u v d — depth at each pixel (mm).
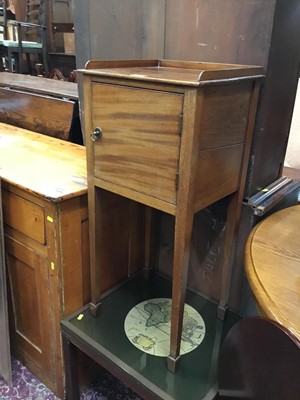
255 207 1126
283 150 1316
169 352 1118
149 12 1260
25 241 1282
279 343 639
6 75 2525
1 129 1896
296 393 616
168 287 1472
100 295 1365
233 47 1085
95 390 1479
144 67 1169
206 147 874
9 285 1445
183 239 909
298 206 1254
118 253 1423
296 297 784
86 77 990
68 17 4656
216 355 1142
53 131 1795
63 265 1207
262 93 1048
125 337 1207
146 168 934
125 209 1379
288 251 968
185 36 1192
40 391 1458
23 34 4605
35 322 1401
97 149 1040
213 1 1091
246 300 1268
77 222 1203
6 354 1420
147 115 884
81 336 1201
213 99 841
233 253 1196
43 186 1171
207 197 946
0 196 1231
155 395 1019
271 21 987
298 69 1207
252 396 713
